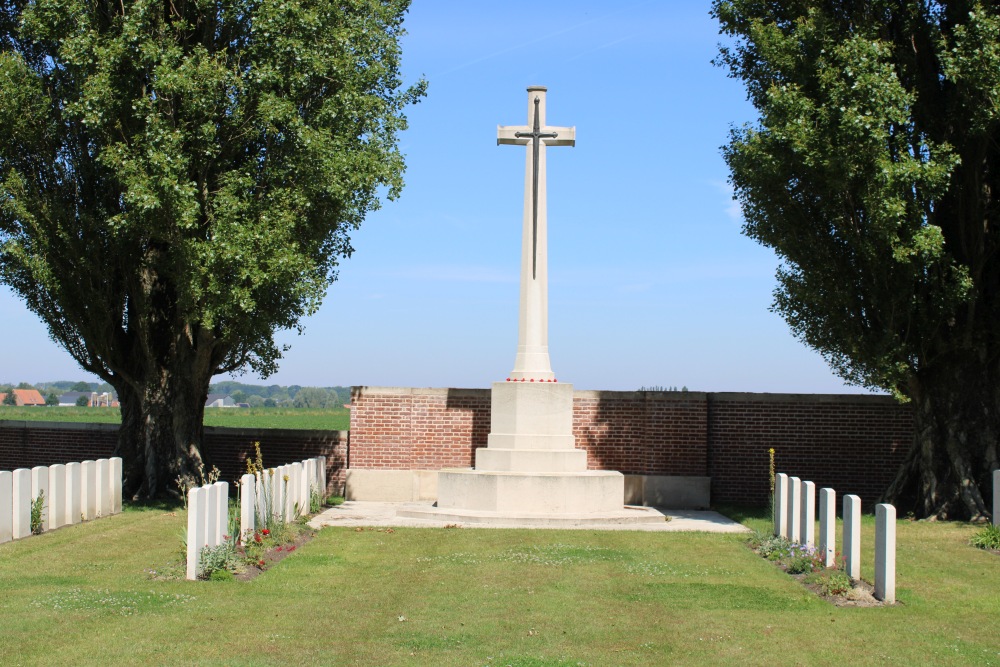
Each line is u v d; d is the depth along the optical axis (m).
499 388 20.22
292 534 16.25
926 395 19.95
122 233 19.83
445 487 19.75
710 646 9.66
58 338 21.67
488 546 15.70
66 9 18.56
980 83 17.36
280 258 18.36
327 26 19.97
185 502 20.28
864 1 18.97
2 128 19.17
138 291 20.83
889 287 18.47
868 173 17.69
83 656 8.96
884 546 11.77
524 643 9.71
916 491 20.25
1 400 110.88
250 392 184.50
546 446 19.94
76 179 20.58
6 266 20.89
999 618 10.94
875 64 17.75
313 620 10.55
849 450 22.61
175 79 17.95
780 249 19.81
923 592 12.34
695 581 13.02
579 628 10.35
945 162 17.78
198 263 18.23
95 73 18.83
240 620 10.47
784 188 19.02
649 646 9.66
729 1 20.39
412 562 14.23
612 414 23.06
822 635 10.11
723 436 22.84
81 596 11.41
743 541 16.70
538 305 20.41
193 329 21.30
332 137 19.81
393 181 20.44
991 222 19.08
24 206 19.45
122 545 15.20
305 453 24.02
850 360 19.78
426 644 9.62
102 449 24.92
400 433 23.33
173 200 17.86
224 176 19.05
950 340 19.31
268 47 19.09
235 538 14.42
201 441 21.88
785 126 18.30
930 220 19.70
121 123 18.91
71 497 17.48
